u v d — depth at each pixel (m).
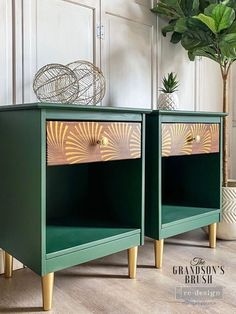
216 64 2.56
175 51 2.28
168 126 1.59
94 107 1.28
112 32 1.91
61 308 1.24
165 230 1.61
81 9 1.76
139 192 1.50
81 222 1.59
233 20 1.81
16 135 1.29
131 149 1.43
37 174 1.17
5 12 1.49
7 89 1.51
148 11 2.09
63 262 1.25
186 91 2.38
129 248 1.47
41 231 1.17
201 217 1.79
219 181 1.92
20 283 1.45
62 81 1.52
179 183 2.14
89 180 1.82
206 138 1.81
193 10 1.96
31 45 1.58
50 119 1.17
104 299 1.30
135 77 2.04
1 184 1.41
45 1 1.62
